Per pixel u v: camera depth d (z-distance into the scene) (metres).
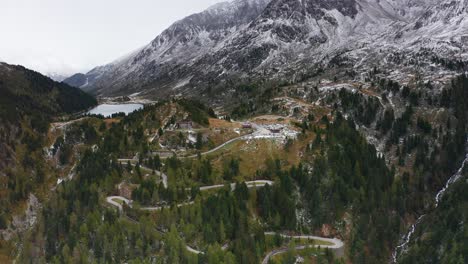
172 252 157.62
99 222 179.12
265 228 184.88
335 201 198.25
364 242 186.00
